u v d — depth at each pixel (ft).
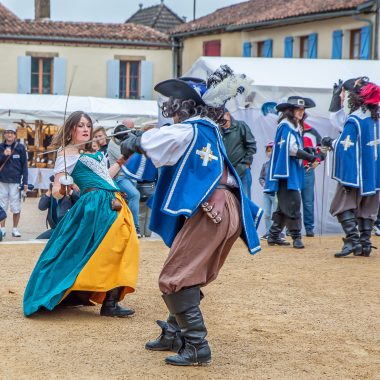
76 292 23.27
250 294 26.35
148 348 19.56
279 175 37.42
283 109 37.83
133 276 22.57
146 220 43.14
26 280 27.91
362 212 35.06
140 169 19.33
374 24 77.71
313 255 35.47
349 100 34.45
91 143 23.12
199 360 18.31
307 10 84.99
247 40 96.07
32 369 17.98
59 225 23.22
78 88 109.19
